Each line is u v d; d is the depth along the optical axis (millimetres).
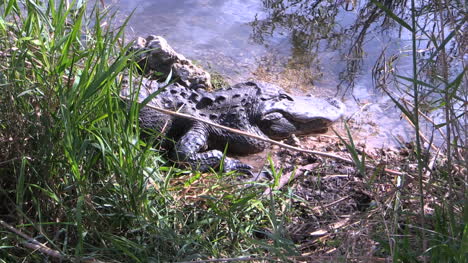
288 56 6824
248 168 4938
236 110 5395
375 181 4234
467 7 3365
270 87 5754
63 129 3430
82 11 3795
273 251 3146
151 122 5188
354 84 6355
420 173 3002
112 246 3359
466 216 2838
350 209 4180
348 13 7914
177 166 4957
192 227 3660
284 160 5102
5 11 3727
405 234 3041
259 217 3912
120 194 3518
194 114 5301
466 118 3600
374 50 6898
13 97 3518
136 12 7410
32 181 3469
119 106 3637
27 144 3523
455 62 5203
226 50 6816
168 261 3312
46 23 3836
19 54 3598
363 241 3201
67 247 3342
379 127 5648
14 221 3449
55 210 3447
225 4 7973
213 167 4938
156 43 5875
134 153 3570
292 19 7656
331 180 4562
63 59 3529
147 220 3484
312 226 3930
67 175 3500
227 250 3592
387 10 2955
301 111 5496
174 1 7875
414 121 3021
